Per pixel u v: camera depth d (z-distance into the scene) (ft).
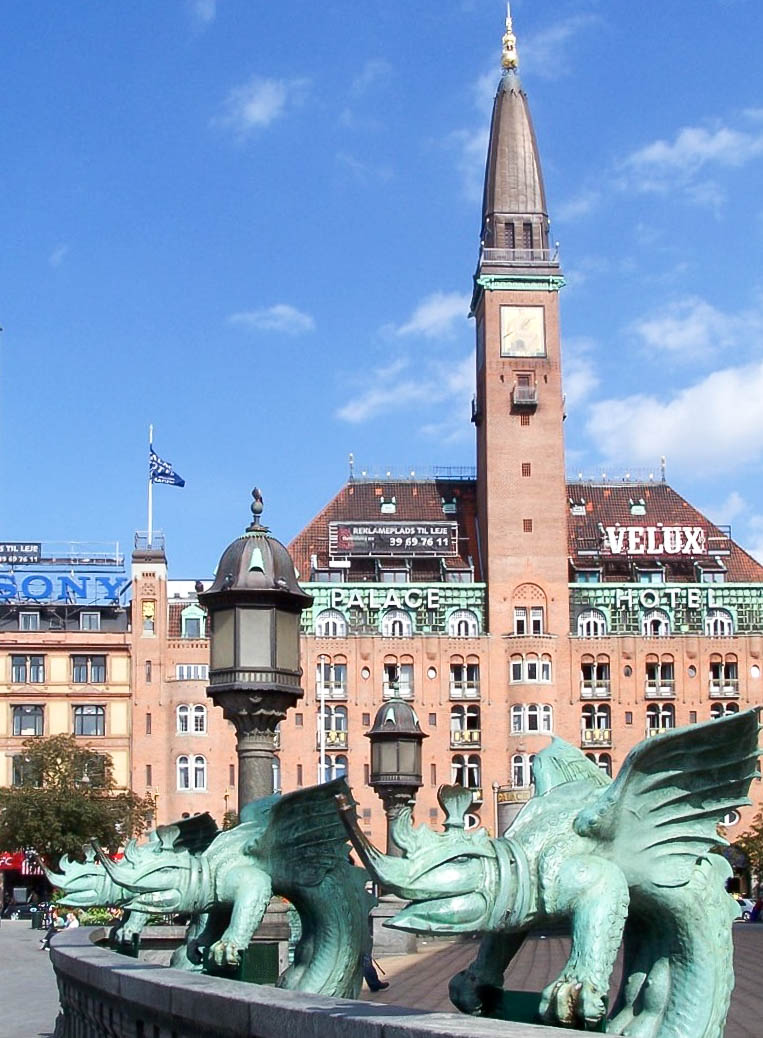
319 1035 29.71
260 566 64.39
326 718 360.28
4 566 359.25
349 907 48.03
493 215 377.71
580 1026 34.17
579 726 359.25
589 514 388.78
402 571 374.63
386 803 124.88
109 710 348.79
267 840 48.19
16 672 349.20
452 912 34.01
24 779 301.43
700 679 362.12
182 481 364.99
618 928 34.99
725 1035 64.80
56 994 100.01
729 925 38.11
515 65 390.21
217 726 348.79
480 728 358.64
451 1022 27.94
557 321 371.97
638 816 37.04
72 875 50.60
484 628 364.99
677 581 376.68
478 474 384.68
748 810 333.42
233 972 46.42
